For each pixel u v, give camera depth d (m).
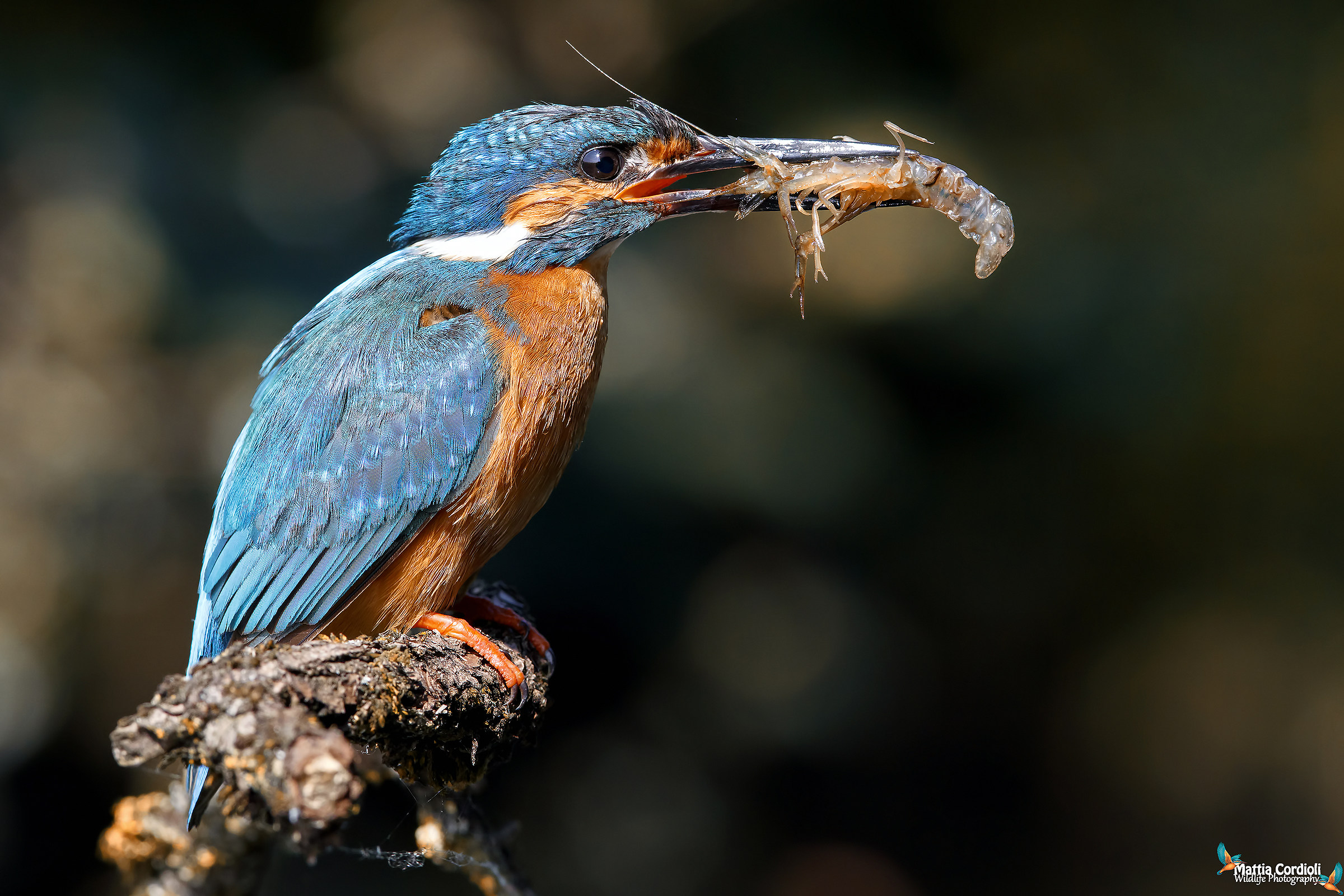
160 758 3.26
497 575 12.89
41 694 10.88
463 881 12.41
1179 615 14.82
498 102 14.16
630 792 13.58
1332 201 13.25
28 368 10.80
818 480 13.48
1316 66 13.62
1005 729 15.29
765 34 13.74
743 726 14.18
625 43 14.37
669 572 13.51
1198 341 13.46
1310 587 14.16
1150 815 15.00
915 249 13.40
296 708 3.39
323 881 12.06
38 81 11.51
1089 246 13.52
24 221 11.16
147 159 11.89
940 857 14.81
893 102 13.59
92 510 11.02
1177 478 14.29
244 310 11.80
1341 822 13.87
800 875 14.20
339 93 13.77
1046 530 14.80
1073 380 13.84
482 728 4.48
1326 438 13.53
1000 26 13.95
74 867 11.45
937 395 14.30
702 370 13.15
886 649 14.77
